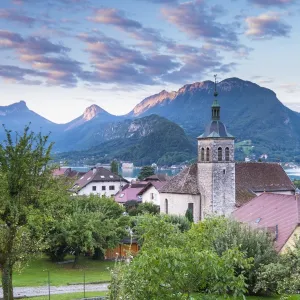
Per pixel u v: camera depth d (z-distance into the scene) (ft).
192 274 71.05
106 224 200.75
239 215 202.28
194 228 105.91
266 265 124.06
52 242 189.47
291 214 175.01
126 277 74.33
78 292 146.51
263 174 283.79
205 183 251.80
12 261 116.26
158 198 336.49
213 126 252.42
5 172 112.06
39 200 115.55
